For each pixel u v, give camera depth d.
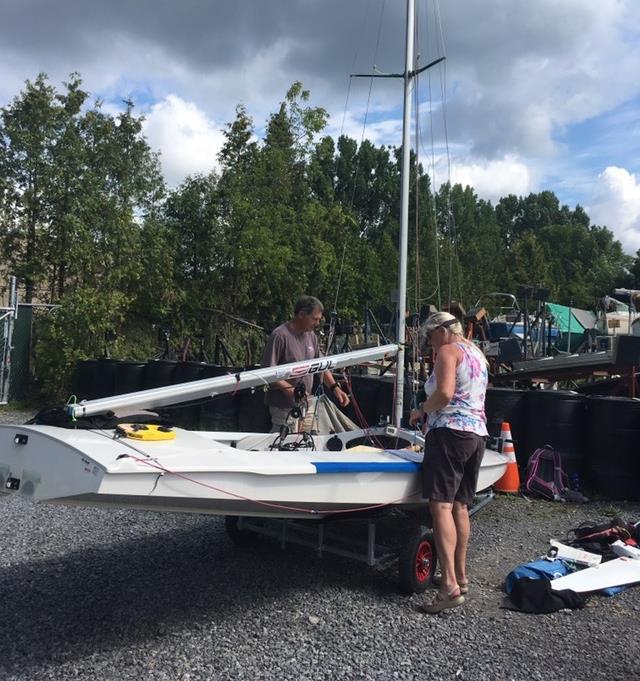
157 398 3.93
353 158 46.69
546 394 6.93
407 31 6.23
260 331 15.84
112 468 3.04
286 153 16.88
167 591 4.16
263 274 15.37
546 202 82.56
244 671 3.21
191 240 15.18
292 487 3.69
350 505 3.99
